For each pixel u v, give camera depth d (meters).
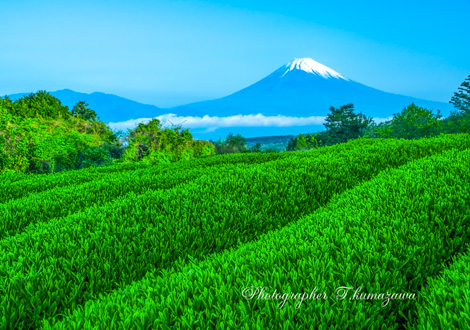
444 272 3.43
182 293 3.25
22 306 3.57
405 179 6.75
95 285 4.26
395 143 12.89
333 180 8.16
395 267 3.62
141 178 10.07
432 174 6.80
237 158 14.74
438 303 2.97
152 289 3.47
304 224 5.15
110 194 8.70
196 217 6.00
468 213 4.90
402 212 5.12
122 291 3.66
